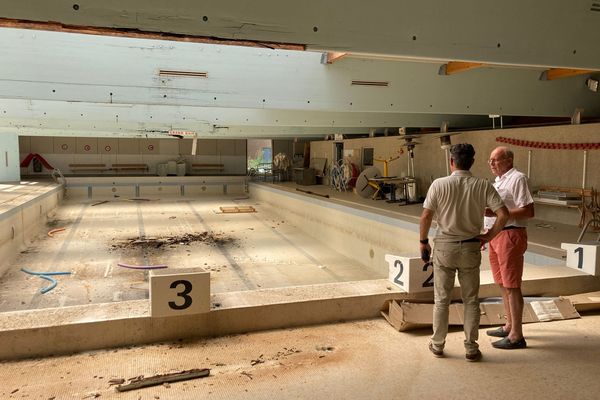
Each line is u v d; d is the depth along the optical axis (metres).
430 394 2.43
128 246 10.37
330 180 16.30
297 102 5.87
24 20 2.20
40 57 5.00
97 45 5.14
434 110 6.45
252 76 5.69
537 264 5.18
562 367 2.75
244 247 10.71
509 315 3.19
